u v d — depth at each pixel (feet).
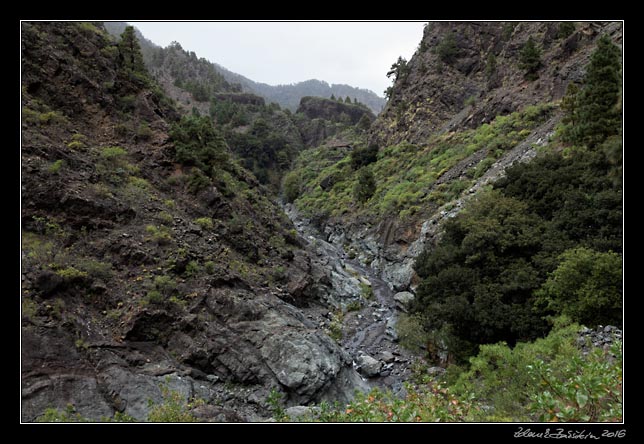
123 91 86.38
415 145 182.50
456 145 142.20
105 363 42.91
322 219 192.65
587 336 38.96
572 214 54.19
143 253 57.16
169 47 566.36
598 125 62.39
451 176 122.52
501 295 51.13
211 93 427.33
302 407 45.37
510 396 33.09
